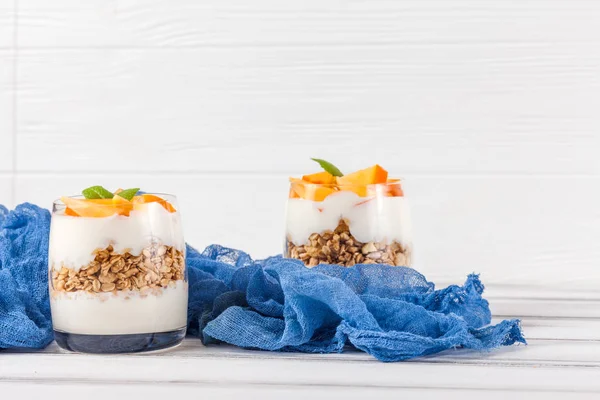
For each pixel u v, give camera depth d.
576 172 1.33
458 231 1.35
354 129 1.35
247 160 1.36
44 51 1.37
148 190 1.37
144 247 0.93
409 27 1.33
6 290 0.97
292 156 1.35
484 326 1.02
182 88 1.36
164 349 0.96
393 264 1.02
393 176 1.35
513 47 1.33
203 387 0.90
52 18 1.37
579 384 0.90
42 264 1.00
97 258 0.92
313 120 1.35
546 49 1.33
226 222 1.37
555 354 0.96
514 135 1.34
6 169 1.38
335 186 1.02
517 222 1.35
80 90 1.37
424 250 1.35
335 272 0.98
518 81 1.33
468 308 0.99
